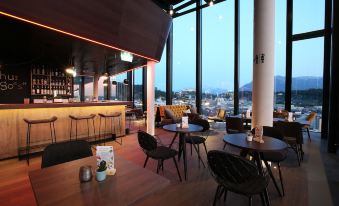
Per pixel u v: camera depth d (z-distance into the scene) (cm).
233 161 176
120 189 126
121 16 423
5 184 277
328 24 525
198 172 327
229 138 266
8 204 227
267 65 348
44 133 424
